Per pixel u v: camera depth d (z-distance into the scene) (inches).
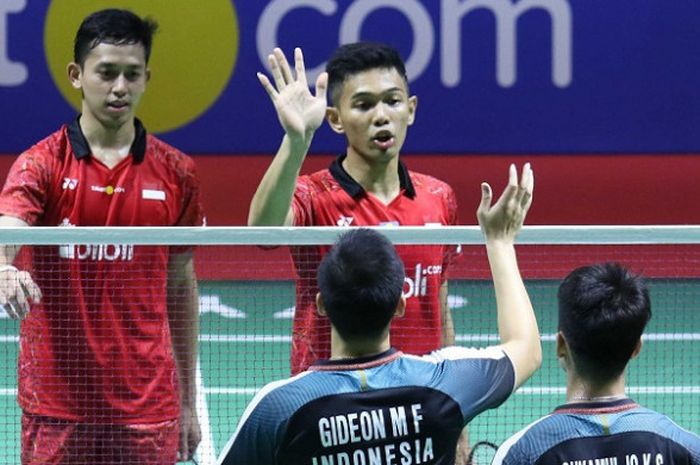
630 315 249.9
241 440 252.8
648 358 642.8
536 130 870.4
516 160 871.7
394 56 356.8
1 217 349.4
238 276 709.9
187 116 861.8
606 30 863.7
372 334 255.0
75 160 358.6
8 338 684.7
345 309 252.5
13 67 847.1
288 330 668.1
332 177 360.8
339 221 356.5
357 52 354.9
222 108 861.8
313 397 251.1
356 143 356.8
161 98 858.8
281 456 251.4
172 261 367.2
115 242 323.3
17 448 478.3
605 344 250.5
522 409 520.4
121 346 356.2
